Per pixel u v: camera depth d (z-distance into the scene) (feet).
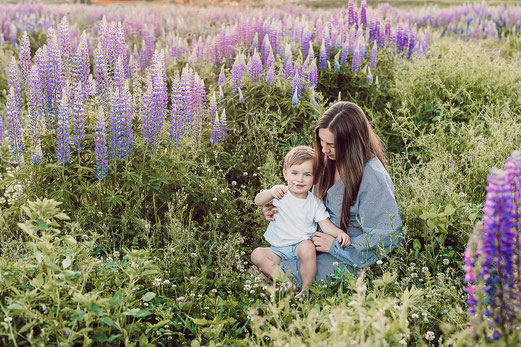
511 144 16.72
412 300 9.49
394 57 26.55
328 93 22.84
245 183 18.02
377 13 31.01
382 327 8.06
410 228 13.66
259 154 18.30
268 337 9.96
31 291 9.30
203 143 17.94
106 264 10.44
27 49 16.34
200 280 12.29
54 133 15.37
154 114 15.21
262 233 15.15
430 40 34.99
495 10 47.09
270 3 49.78
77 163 15.15
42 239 9.99
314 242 13.08
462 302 10.72
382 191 12.47
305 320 9.73
